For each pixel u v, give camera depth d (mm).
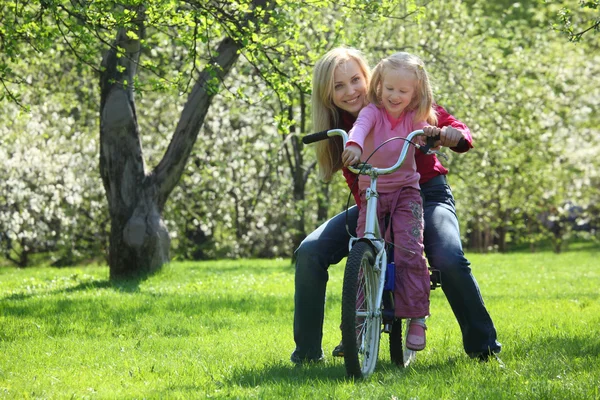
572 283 20266
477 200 39344
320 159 7332
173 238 41219
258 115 33531
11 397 6168
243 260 35094
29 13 13727
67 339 9695
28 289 19125
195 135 20641
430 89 6707
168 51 26672
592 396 5527
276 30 15664
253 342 9250
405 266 6520
